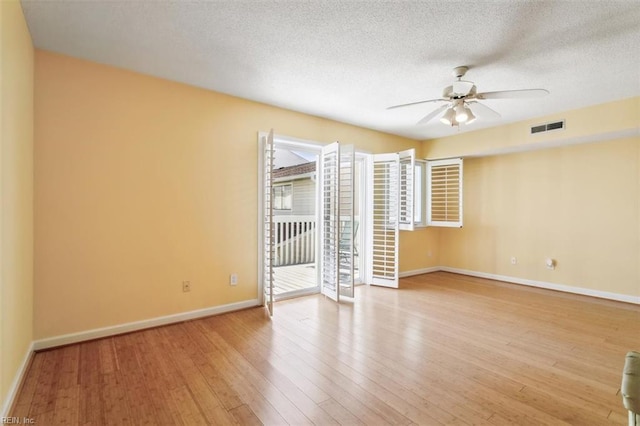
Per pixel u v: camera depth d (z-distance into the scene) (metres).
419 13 2.14
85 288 2.82
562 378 2.30
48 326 2.66
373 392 2.11
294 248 6.03
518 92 2.72
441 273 6.04
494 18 2.19
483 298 4.34
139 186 3.08
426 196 5.96
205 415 1.86
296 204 6.20
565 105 3.92
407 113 4.30
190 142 3.38
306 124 4.33
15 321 2.05
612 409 1.94
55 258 2.69
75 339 2.78
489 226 5.58
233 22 2.26
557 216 4.82
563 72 3.02
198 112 3.43
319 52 2.68
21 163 2.19
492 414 1.89
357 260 5.32
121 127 2.98
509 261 5.34
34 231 2.58
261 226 3.88
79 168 2.79
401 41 2.49
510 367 2.45
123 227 3.00
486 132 5.02
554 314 3.69
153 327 3.17
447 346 2.82
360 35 2.41
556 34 2.37
